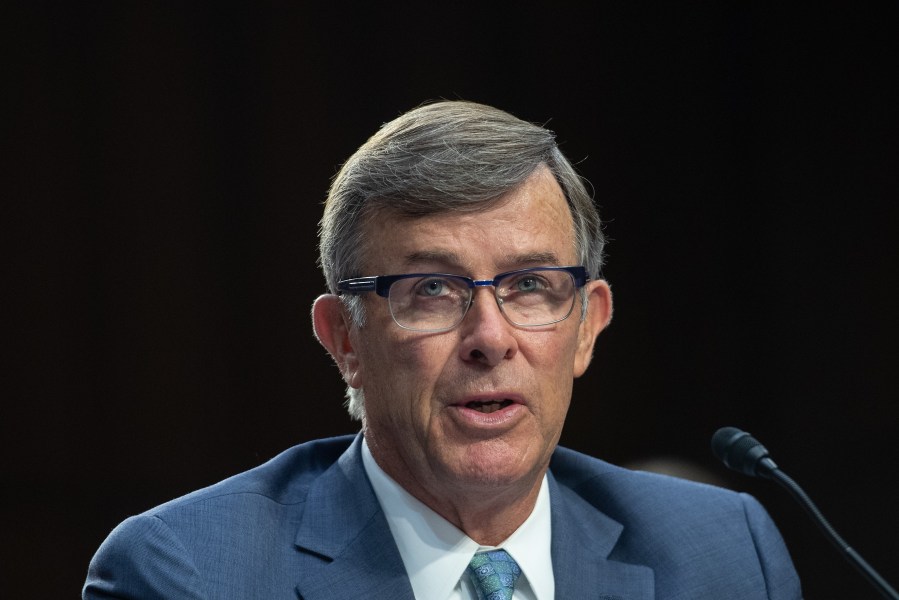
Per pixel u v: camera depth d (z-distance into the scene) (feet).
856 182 56.70
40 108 49.42
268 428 51.42
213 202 51.06
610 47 55.98
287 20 51.65
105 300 50.06
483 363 19.66
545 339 20.11
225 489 22.03
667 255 56.95
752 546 24.13
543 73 54.95
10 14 49.06
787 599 23.62
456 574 20.95
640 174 56.54
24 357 49.55
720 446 22.12
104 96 49.88
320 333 22.34
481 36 53.83
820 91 56.85
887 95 56.44
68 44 49.60
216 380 51.13
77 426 49.85
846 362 56.49
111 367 50.21
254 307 51.39
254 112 51.26
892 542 54.65
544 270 20.30
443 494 20.63
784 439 56.80
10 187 49.26
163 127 50.47
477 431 19.62
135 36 50.16
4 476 49.24
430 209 19.80
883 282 56.29
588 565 22.36
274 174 51.47
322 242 22.31
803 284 56.95
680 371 57.11
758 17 56.90
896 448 55.36
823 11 56.85
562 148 55.31
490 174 19.90
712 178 56.95
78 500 49.67
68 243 49.85
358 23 52.31
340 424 52.16
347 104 52.11
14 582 48.70
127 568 20.44
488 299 19.79
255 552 20.83
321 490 22.48
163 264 50.49
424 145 20.13
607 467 25.49
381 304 20.16
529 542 21.75
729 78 57.00
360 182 20.65
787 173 56.95
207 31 50.90
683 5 56.65
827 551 55.11
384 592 20.52
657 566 23.18
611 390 56.90
